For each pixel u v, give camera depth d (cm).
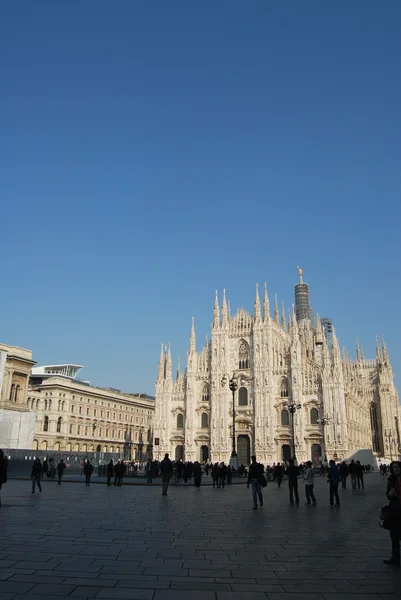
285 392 11212
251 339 11875
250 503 3384
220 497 3834
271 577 1361
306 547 1783
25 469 7088
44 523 2167
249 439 11331
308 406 10831
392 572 1441
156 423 12462
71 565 1423
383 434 16238
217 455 11412
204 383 12256
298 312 18075
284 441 10969
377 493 4559
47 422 12838
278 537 1978
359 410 13950
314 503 3238
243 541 1872
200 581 1300
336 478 3241
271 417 11050
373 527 2283
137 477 6750
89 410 14238
